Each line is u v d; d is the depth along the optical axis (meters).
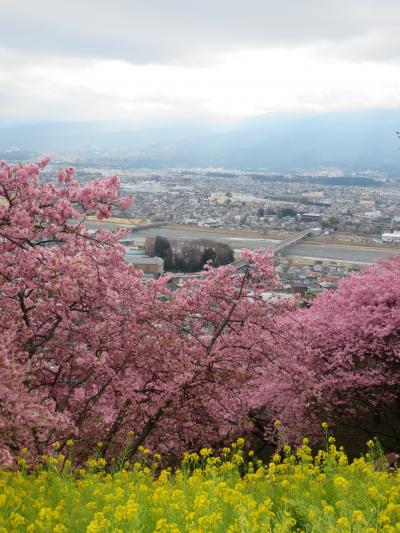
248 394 16.09
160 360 12.71
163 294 14.33
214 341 13.42
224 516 6.10
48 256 11.70
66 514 6.39
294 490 7.09
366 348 16.62
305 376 14.05
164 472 7.98
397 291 17.34
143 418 12.12
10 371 9.35
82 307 12.82
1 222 11.76
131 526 5.46
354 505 6.46
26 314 12.09
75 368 12.66
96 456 9.95
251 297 14.24
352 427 17.25
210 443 13.84
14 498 6.75
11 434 9.34
